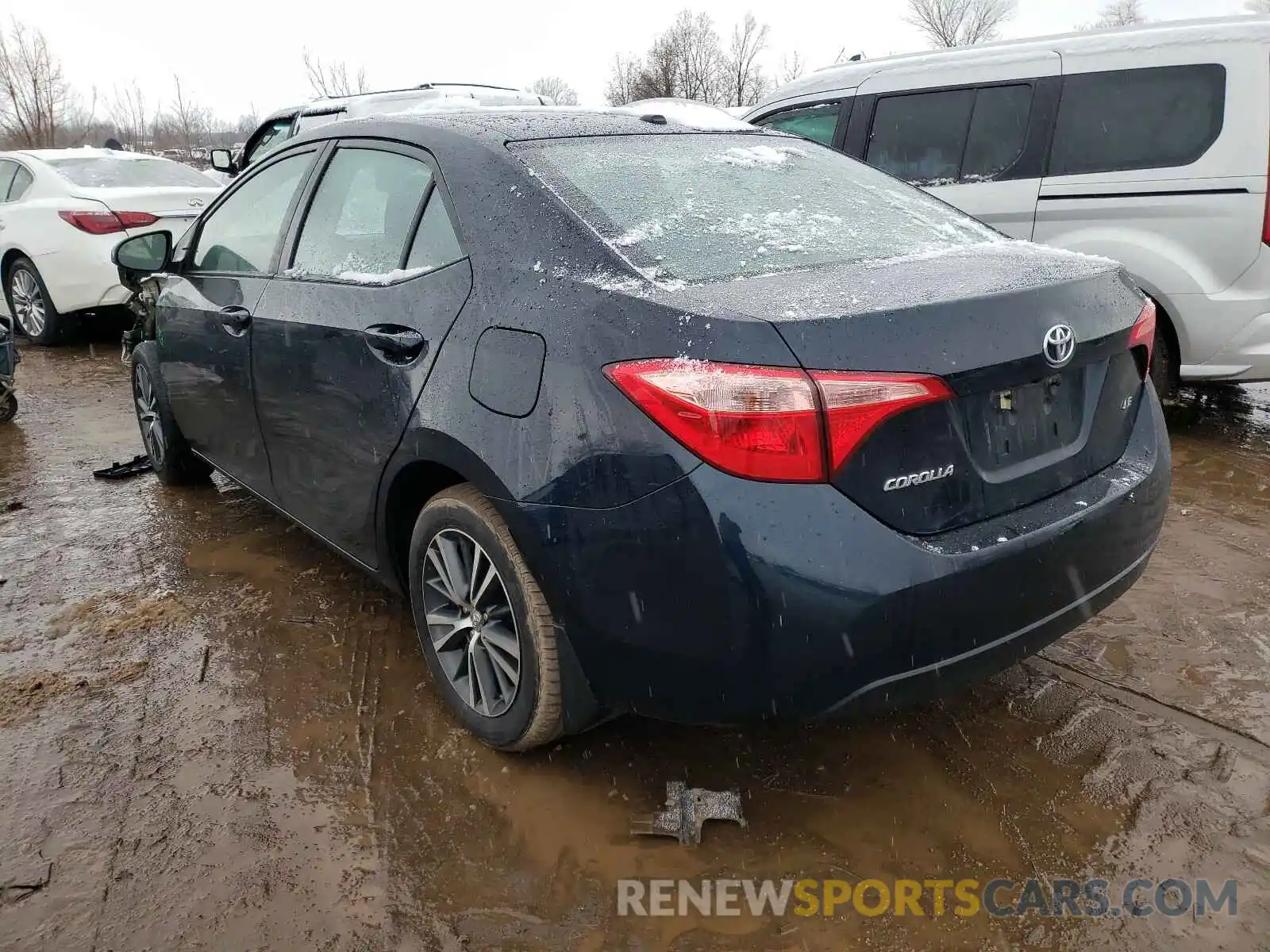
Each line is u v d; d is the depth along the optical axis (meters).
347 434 2.59
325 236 2.87
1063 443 2.10
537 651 2.11
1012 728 2.46
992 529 1.89
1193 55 4.34
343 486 2.70
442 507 2.31
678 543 1.76
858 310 1.77
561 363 1.94
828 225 2.42
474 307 2.18
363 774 2.32
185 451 4.20
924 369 1.76
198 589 3.33
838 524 1.71
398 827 2.14
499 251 2.20
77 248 7.10
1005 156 4.93
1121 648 2.82
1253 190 4.16
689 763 2.34
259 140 9.39
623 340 1.86
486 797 2.24
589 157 2.46
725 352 1.73
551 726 2.19
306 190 3.02
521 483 1.98
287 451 2.99
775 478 1.70
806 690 1.78
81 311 7.38
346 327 2.55
